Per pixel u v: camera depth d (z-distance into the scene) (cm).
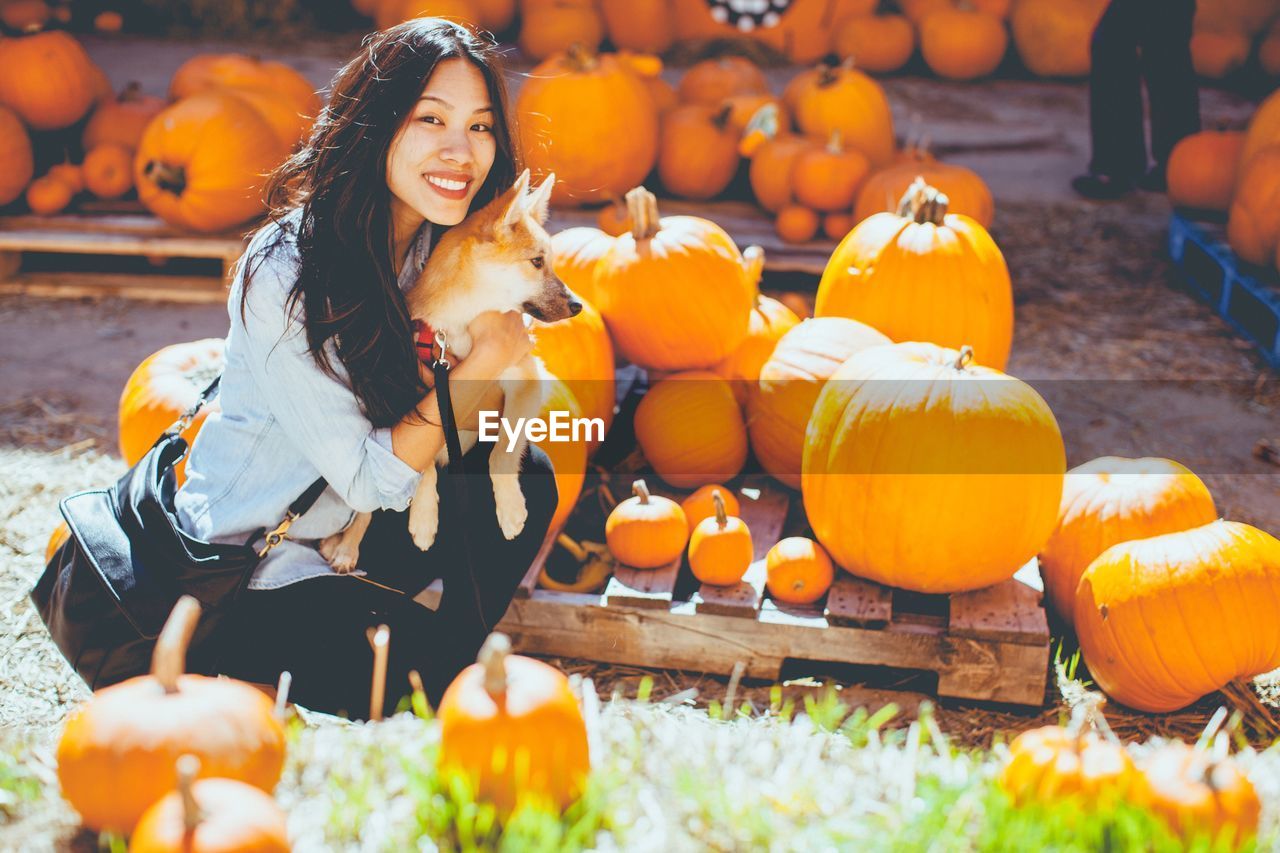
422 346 288
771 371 396
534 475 317
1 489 439
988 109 1014
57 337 584
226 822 202
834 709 302
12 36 673
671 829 238
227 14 1173
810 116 695
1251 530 320
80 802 224
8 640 352
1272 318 595
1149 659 312
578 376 392
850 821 244
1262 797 261
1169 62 741
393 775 247
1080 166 874
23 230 629
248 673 288
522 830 223
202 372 396
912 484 321
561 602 345
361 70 267
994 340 420
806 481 350
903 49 1124
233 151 606
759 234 643
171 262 665
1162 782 236
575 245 437
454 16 1083
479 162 276
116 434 490
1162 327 607
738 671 323
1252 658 309
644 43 1136
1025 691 327
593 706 278
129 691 231
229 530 277
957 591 340
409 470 274
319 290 264
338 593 288
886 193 603
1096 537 349
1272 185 570
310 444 271
